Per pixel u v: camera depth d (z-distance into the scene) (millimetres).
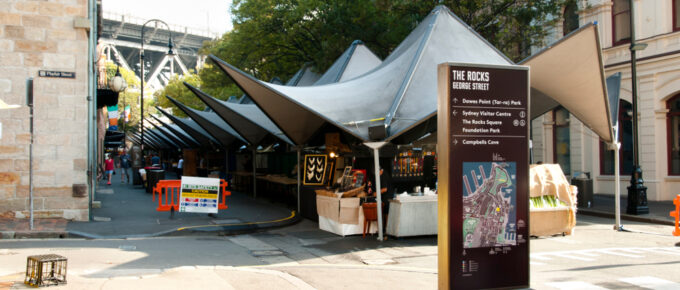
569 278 7598
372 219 11789
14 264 7902
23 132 12898
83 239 11172
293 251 10180
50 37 13086
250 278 7219
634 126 16453
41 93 12992
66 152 13164
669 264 8711
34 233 11188
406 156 14352
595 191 23047
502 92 5676
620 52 21641
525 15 21422
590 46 11859
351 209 12070
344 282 7258
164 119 74812
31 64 12938
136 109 67500
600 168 22984
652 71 20203
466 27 15000
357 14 25188
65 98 13180
